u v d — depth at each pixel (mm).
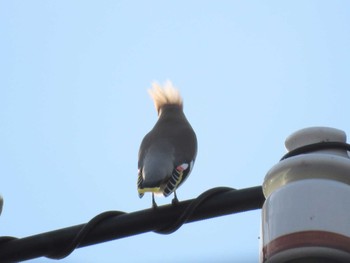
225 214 7051
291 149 5777
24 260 7398
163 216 7199
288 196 4848
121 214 7316
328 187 4848
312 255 4621
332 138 5723
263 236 4844
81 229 7297
